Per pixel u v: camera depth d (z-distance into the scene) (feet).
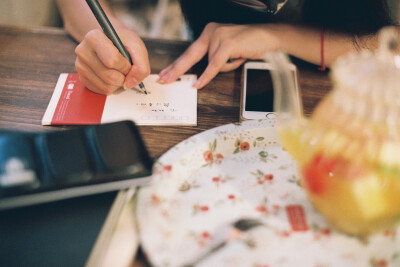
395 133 1.19
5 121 1.99
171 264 1.33
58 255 1.31
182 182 1.64
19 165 1.39
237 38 2.50
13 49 2.53
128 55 2.20
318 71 2.43
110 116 2.02
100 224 1.40
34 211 1.45
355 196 1.24
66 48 2.57
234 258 1.36
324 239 1.42
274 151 1.80
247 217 1.51
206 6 3.18
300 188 1.62
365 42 2.49
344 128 1.24
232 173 1.69
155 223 1.44
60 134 1.54
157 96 2.17
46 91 2.21
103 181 1.43
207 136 1.78
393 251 1.38
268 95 2.16
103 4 2.88
